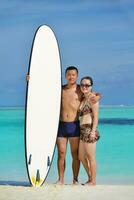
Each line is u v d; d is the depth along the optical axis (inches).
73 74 336.8
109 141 755.4
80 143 335.6
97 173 493.0
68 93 337.7
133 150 662.5
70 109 335.9
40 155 331.0
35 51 324.8
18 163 562.9
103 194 307.6
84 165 338.6
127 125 946.7
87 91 331.6
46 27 336.8
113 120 1045.8
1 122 1045.2
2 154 639.8
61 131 339.0
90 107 331.3
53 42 342.3
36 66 325.7
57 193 306.8
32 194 302.5
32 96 321.1
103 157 606.9
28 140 318.7
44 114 331.6
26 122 316.2
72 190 316.8
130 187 331.6
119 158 597.6
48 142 336.5
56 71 340.5
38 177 329.7
